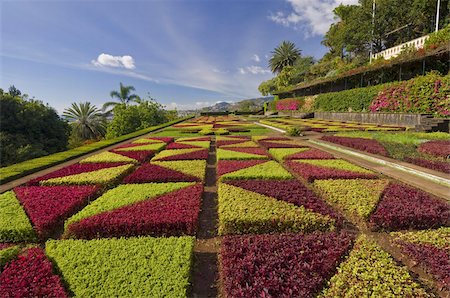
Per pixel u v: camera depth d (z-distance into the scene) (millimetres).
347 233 3674
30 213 4258
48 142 19422
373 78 23203
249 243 3230
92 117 30406
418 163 7117
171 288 2451
